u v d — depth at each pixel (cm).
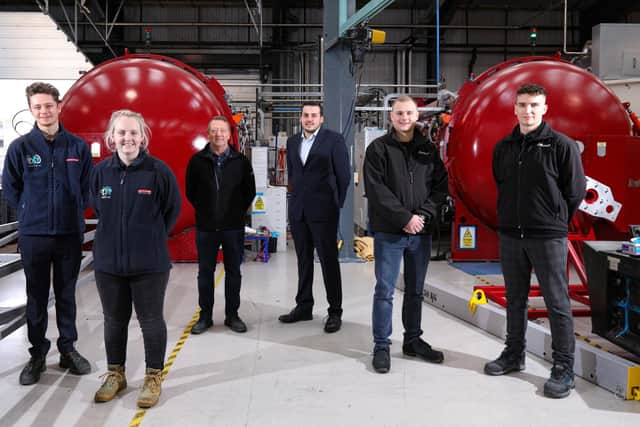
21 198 306
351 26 621
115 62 601
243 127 857
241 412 269
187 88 581
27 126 1044
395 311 461
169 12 1573
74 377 314
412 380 309
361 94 1046
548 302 295
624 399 283
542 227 291
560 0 1403
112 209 267
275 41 1541
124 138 262
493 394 290
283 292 532
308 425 255
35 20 1229
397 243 325
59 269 314
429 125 829
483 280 605
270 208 795
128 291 281
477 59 1631
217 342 377
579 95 570
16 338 386
